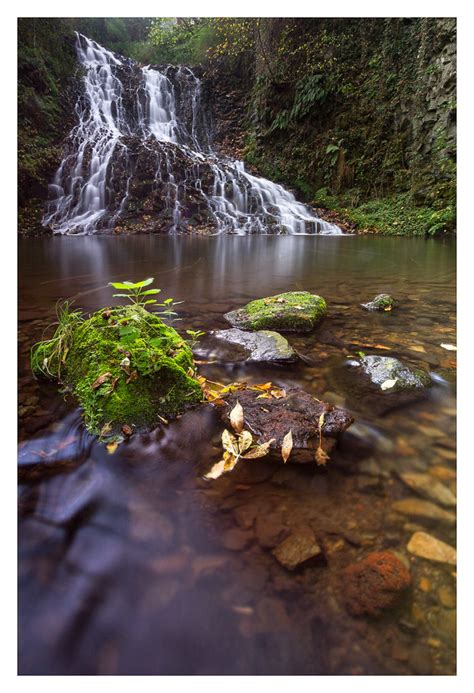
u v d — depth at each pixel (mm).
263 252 6961
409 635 778
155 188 11875
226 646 759
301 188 13969
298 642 765
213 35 17391
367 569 901
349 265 5484
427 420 1526
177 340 1914
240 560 925
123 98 15594
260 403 1598
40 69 12773
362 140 12992
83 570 899
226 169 13773
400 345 2332
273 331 2381
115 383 1538
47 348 1901
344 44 13328
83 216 11133
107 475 1210
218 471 1237
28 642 768
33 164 11148
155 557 932
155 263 5551
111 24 18734
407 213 11305
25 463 1255
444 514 1063
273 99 14961
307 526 1023
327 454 1320
